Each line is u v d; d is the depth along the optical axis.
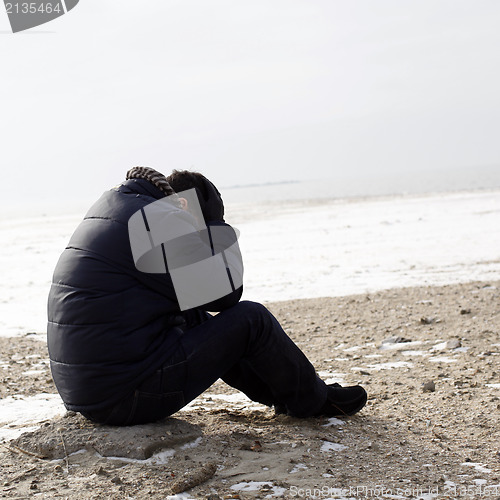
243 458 3.51
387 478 3.27
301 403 3.98
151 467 3.36
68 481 3.25
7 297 12.23
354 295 9.94
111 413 3.56
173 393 3.55
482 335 6.85
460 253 14.34
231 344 3.63
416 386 5.12
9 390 5.45
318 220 27.11
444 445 3.74
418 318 7.94
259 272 13.38
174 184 3.74
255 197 71.81
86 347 3.45
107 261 3.45
